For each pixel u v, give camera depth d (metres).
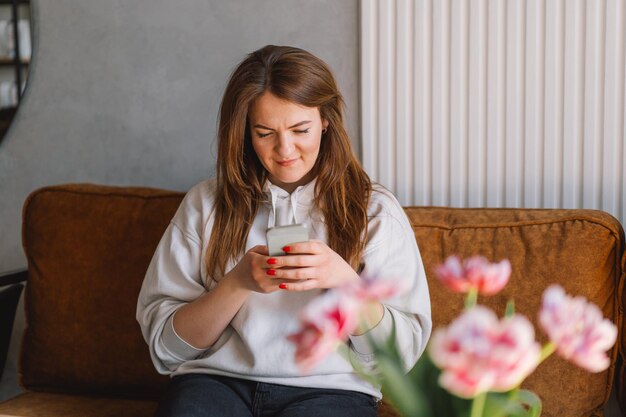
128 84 2.17
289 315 1.41
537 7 1.79
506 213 1.68
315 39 2.00
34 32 2.22
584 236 1.56
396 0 1.88
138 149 2.18
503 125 1.85
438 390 0.78
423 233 1.67
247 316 1.42
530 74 1.81
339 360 1.40
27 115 2.26
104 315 1.79
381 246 1.44
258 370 1.39
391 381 0.79
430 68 1.89
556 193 1.83
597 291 1.53
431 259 1.64
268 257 1.25
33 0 2.21
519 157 1.85
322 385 1.39
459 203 1.91
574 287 1.53
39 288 1.84
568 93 1.79
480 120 1.87
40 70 2.23
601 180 1.79
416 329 1.40
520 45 1.81
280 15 2.02
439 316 1.60
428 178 1.93
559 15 1.78
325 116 1.45
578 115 1.79
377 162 1.96
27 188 2.29
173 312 1.46
